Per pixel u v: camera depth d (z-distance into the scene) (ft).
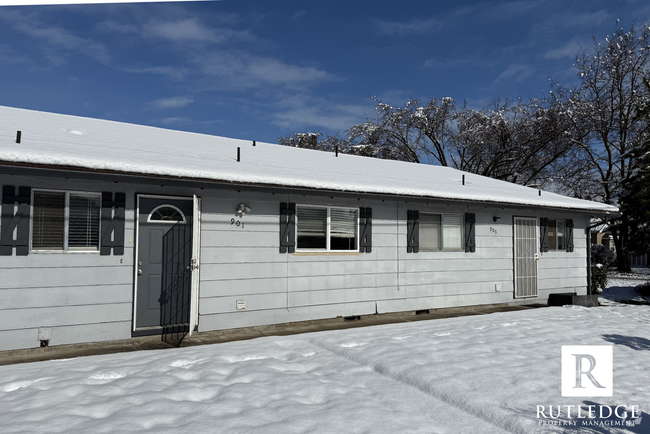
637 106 70.03
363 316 30.22
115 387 13.78
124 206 22.11
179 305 23.65
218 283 24.70
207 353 18.38
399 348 19.58
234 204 25.41
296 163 32.22
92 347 20.77
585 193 85.46
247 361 17.53
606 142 83.10
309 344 21.11
